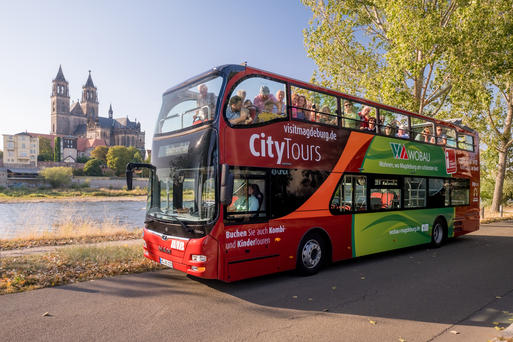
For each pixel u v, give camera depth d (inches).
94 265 319.9
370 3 750.5
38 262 320.8
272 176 277.7
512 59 640.4
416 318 211.2
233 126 255.8
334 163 328.5
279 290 263.9
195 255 241.1
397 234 394.6
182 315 210.2
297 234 294.8
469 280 297.7
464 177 518.3
